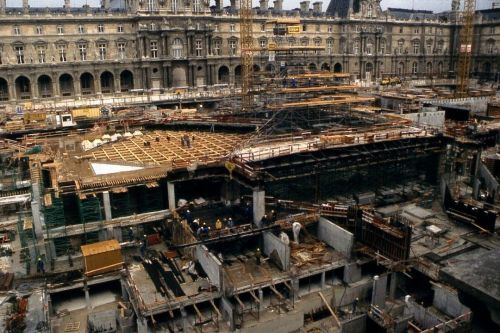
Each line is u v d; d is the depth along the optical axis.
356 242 45.91
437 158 61.22
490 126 77.19
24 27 107.38
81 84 119.75
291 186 53.19
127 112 93.56
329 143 54.97
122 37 118.62
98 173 50.28
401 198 57.28
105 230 44.88
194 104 111.62
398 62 165.38
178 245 42.53
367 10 153.25
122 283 40.03
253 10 134.62
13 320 33.09
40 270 40.50
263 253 45.84
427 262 42.06
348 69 153.38
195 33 123.06
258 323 37.31
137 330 37.03
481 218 49.41
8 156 62.88
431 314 34.69
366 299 43.28
